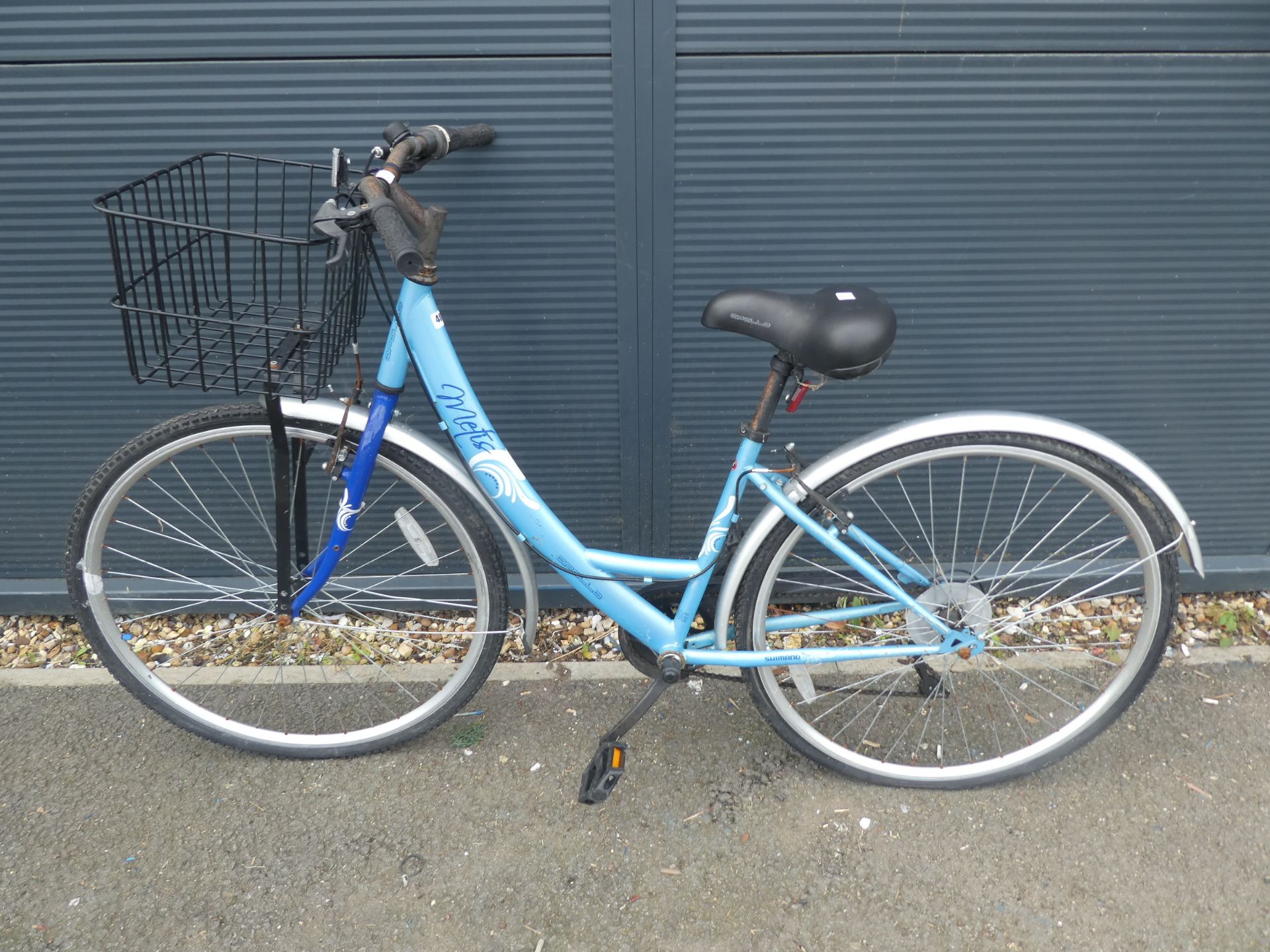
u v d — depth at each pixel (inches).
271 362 62.7
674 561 74.5
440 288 85.7
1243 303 89.0
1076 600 102.2
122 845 78.2
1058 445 70.1
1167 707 91.2
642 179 80.4
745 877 75.3
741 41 74.2
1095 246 85.4
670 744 88.1
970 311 88.8
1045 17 73.9
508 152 79.0
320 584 78.2
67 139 78.2
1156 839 77.8
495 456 72.1
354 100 76.9
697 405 93.0
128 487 75.3
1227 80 77.2
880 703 92.6
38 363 89.9
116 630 81.6
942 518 101.9
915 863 76.3
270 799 82.7
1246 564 105.0
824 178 80.9
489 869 76.3
